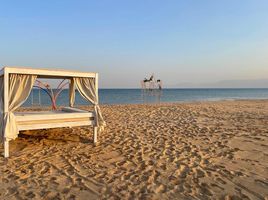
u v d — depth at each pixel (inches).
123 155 218.1
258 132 309.6
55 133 306.5
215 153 220.5
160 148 239.0
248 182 156.3
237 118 442.3
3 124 214.7
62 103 1147.3
